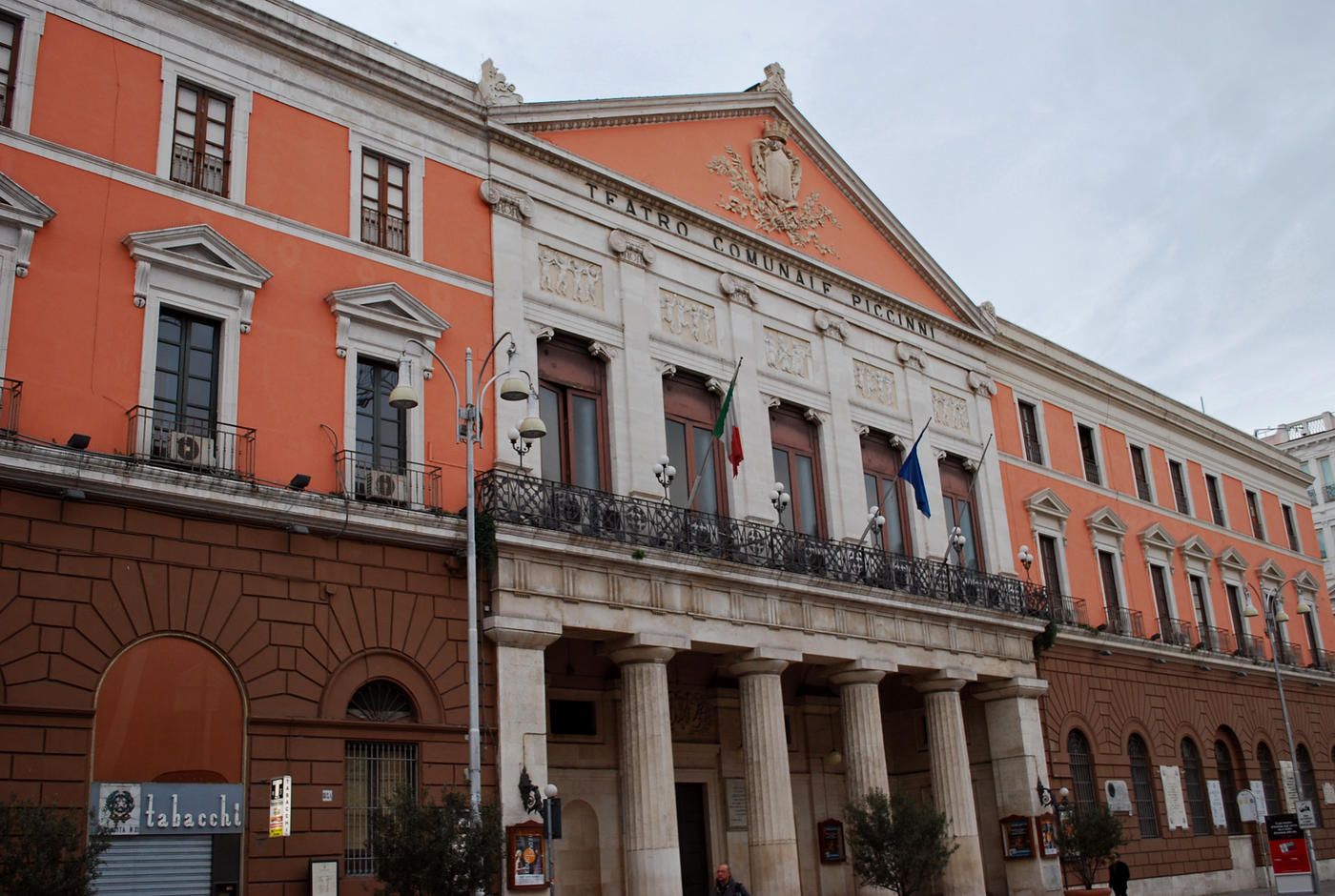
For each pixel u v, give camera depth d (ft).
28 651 50.55
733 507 84.58
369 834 59.77
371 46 73.31
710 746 88.69
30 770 49.65
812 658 81.97
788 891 75.41
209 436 59.98
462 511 66.95
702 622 75.46
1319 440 226.17
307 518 60.08
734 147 95.55
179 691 54.65
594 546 70.03
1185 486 138.51
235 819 54.90
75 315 56.54
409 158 73.10
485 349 72.95
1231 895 114.62
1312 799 137.69
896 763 103.86
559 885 77.15
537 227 78.64
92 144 59.36
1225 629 133.80
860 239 104.17
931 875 77.92
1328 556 221.46
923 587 91.56
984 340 112.78
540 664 67.05
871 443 99.04
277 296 64.18
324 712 58.90
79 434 54.75
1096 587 116.78
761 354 90.74
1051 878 93.09
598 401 79.77
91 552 53.26
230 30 66.49
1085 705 106.52
